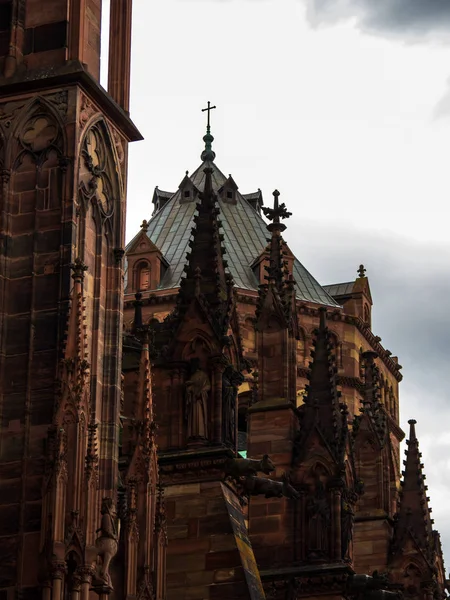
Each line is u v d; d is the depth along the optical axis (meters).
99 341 52.12
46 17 54.00
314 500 70.62
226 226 108.56
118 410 51.97
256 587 59.50
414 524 83.38
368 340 110.50
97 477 49.09
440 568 87.00
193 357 62.56
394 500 95.50
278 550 70.00
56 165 52.09
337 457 71.19
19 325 50.53
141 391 54.06
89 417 49.41
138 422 53.66
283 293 74.12
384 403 111.94
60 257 51.06
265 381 73.06
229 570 59.16
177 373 62.38
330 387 73.00
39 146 52.38
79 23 53.81
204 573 59.28
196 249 64.25
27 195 51.94
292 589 68.88
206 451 60.72
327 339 74.38
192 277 63.53
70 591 47.34
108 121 54.44
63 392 49.16
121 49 56.94
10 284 51.06
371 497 82.88
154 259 103.62
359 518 82.56
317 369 73.62
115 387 52.06
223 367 62.41
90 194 52.72
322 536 70.12
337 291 110.69
